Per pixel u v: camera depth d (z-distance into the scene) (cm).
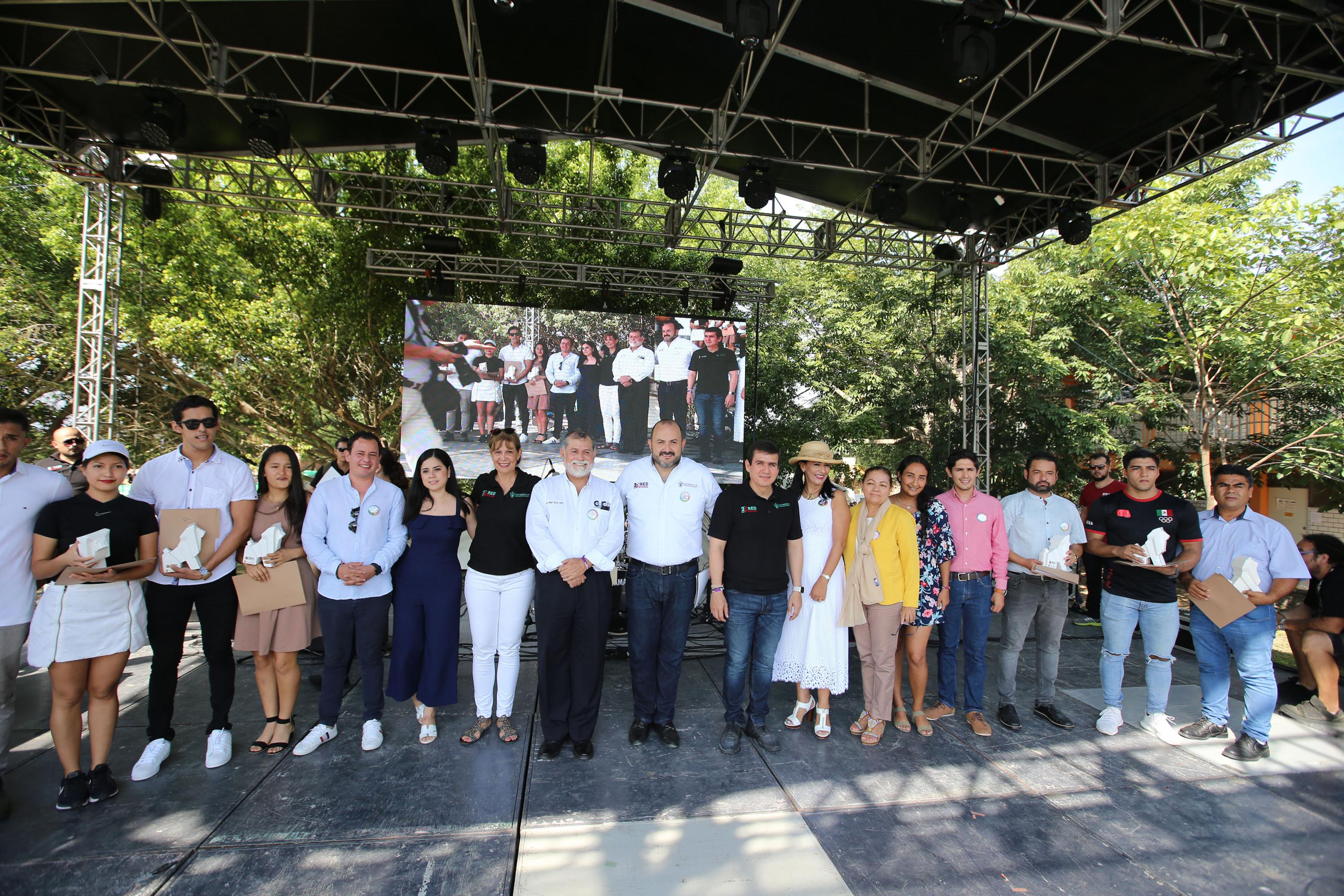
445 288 950
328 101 686
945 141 709
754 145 773
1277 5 491
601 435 952
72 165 733
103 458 297
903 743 371
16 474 291
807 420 1328
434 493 364
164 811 289
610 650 521
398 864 254
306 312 1160
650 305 1219
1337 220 786
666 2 546
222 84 561
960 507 392
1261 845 275
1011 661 399
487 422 930
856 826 285
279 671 349
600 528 352
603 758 347
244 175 779
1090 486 642
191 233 1112
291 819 283
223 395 1223
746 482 383
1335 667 400
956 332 1206
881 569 363
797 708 391
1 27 565
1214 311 936
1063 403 1256
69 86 634
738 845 269
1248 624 358
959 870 255
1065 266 1173
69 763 290
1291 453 982
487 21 586
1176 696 451
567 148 1191
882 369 1266
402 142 765
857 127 718
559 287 1182
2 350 1191
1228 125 531
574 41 615
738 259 945
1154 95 598
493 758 345
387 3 562
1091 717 413
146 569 306
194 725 383
